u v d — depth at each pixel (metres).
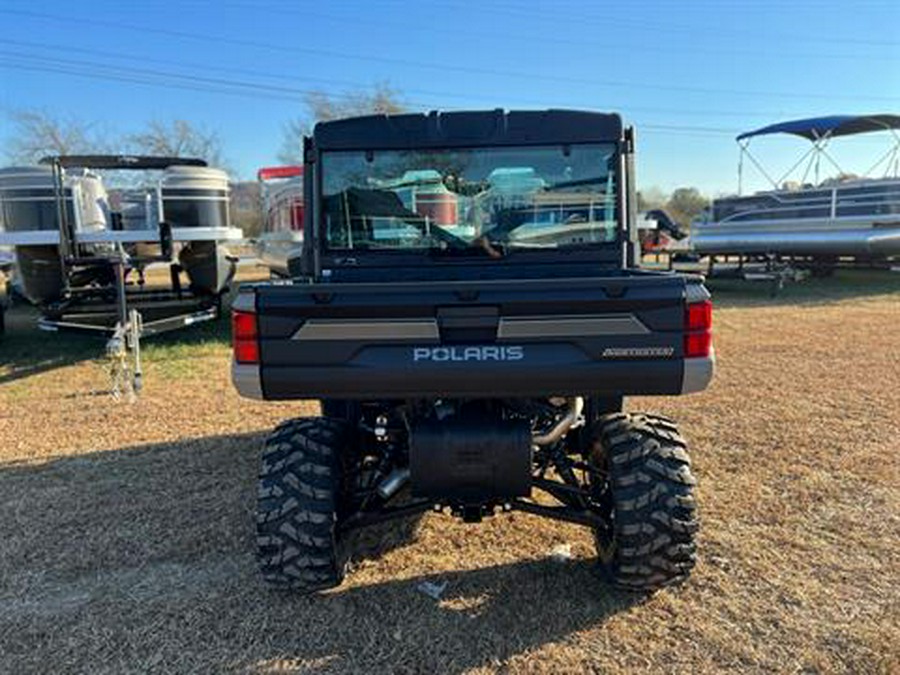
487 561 3.08
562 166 3.16
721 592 2.80
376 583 2.92
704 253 14.36
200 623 2.67
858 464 4.11
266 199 10.56
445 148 3.15
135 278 9.50
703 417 5.04
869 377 6.23
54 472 4.22
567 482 2.95
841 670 2.35
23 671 2.42
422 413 2.64
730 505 3.58
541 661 2.42
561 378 2.35
